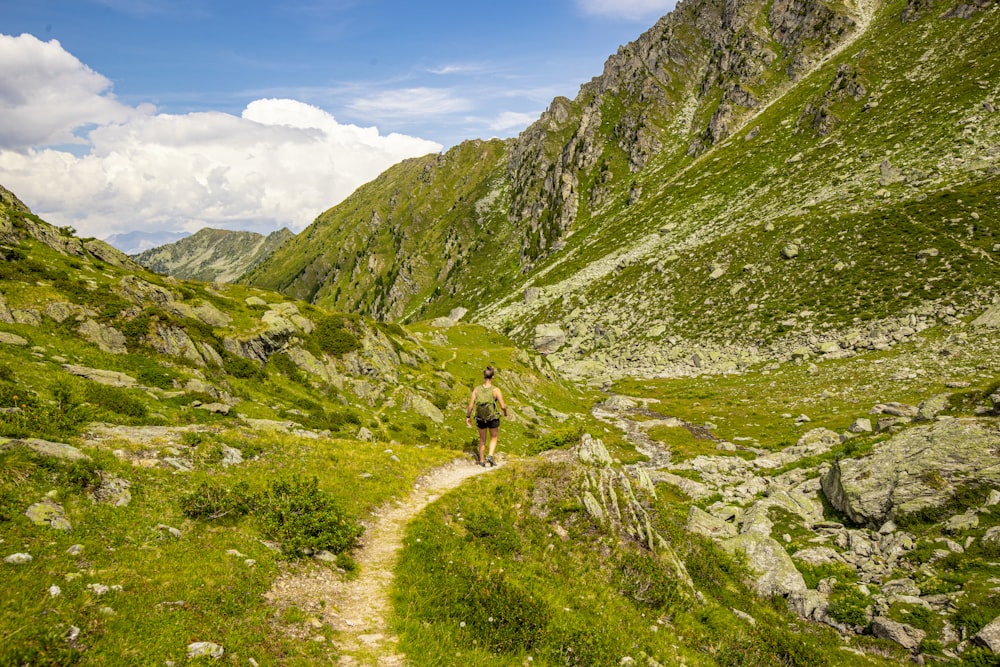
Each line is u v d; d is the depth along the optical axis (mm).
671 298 119625
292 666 7488
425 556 11992
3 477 9703
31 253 37094
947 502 20516
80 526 9438
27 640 6258
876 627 16250
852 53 190750
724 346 95750
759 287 104000
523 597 10727
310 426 33406
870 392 60312
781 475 32969
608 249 178500
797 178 141875
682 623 13336
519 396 79000
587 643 10109
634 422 71188
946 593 16500
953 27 161875
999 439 21359
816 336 83438
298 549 11039
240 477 14070
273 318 48031
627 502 16547
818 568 20234
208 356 38000
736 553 20719
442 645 8977
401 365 60750
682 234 152500
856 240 97750
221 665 6996
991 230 81312
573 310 144750
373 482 16328
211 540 10492
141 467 12734
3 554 7855
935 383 55562
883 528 21344
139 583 8297
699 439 57438
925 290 78062
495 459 20453
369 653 8344
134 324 33969
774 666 12938
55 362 24734
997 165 96000
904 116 137125
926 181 104188
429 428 48062
